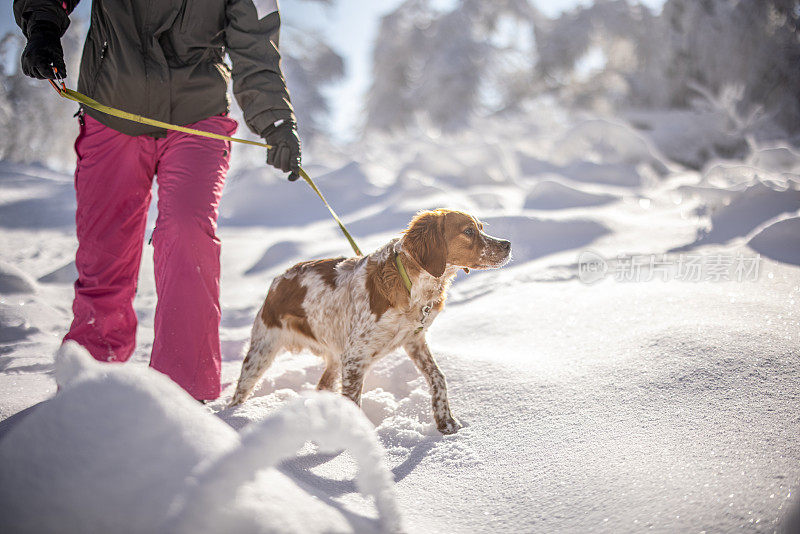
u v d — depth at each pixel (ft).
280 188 37.78
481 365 9.86
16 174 44.73
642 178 36.99
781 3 57.41
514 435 7.55
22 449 3.69
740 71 57.93
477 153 40.75
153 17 8.96
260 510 3.67
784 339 8.77
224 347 13.70
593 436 7.03
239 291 19.98
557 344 10.53
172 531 3.31
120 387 3.93
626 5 70.54
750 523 4.66
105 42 8.93
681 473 5.74
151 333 14.46
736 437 6.28
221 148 9.53
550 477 6.34
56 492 3.48
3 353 12.54
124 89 8.93
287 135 9.67
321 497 5.24
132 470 3.58
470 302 15.29
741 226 19.42
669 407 7.31
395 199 31.50
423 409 9.07
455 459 7.25
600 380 8.43
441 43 88.99
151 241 9.13
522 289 15.15
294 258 23.32
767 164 31.35
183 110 9.30
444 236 9.67
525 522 5.64
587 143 42.96
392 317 9.02
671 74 61.67
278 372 11.17
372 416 9.21
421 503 6.38
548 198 29.01
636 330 10.25
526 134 59.72
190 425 3.90
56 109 56.08
